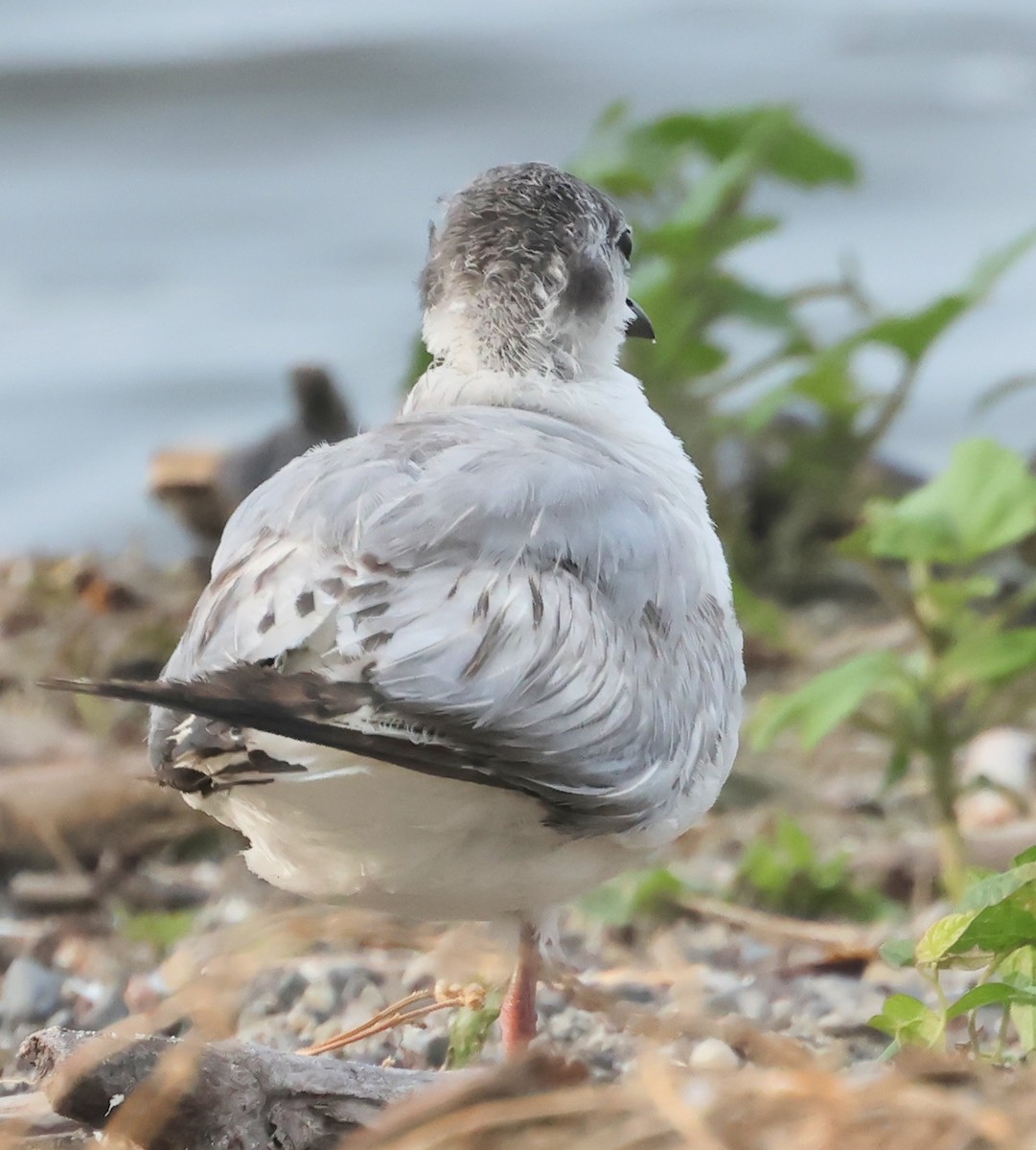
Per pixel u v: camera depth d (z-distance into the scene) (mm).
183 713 7559
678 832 8266
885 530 11477
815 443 18578
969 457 11711
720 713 8344
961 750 14398
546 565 7504
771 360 18062
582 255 9258
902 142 35938
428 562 7328
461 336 9273
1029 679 14516
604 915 11648
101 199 32375
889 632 16609
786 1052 7852
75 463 23828
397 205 31969
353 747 6879
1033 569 17484
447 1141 6773
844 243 30453
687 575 8195
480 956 8680
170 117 35812
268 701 6859
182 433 24438
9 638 16359
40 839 12867
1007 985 7980
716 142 18656
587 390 9219
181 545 21594
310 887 8008
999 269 15961
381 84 37312
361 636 7082
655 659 7836
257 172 33688
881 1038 9602
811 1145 6473
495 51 38688
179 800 13086
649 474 8594
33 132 35219
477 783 7191
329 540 7398
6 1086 8789
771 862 12094
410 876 7707
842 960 10758
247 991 10141
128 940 11648
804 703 11656
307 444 17672
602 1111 6824
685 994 8852
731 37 41719
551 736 7211
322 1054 8812
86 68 37031
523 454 7895
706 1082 6770
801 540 18594
